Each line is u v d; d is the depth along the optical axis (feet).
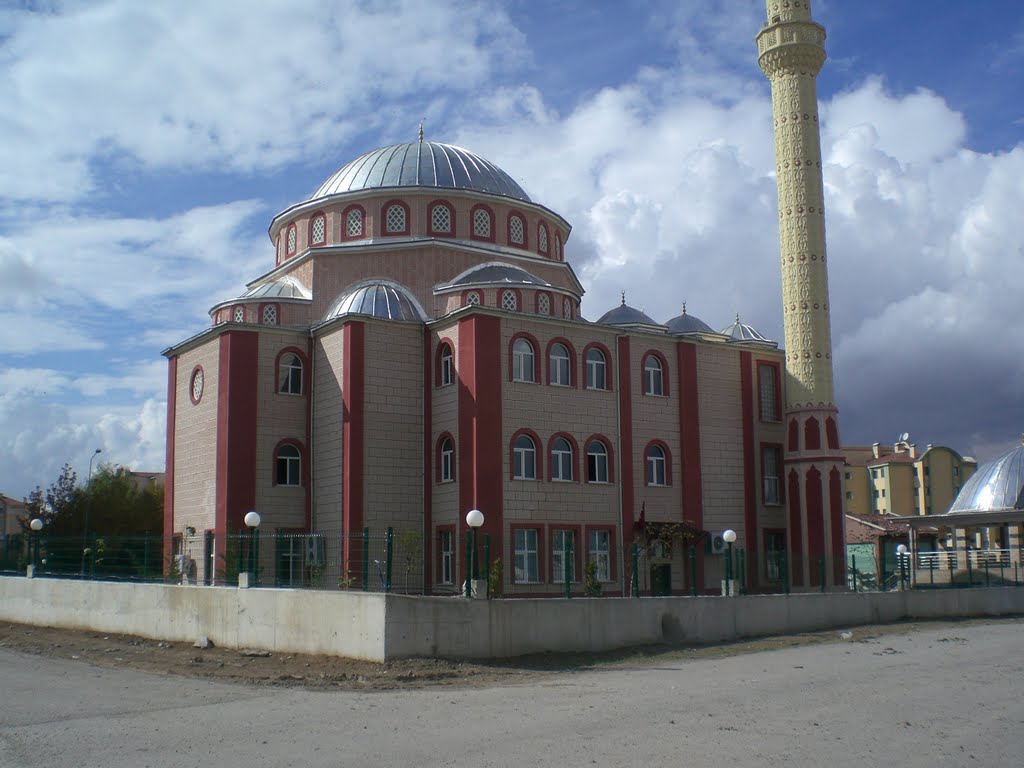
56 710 51.88
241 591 77.82
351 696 56.54
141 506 206.39
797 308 143.84
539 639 76.38
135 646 82.53
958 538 198.29
